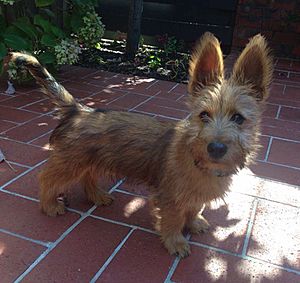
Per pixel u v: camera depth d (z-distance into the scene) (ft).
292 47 6.09
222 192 1.86
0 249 1.86
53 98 2.08
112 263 1.83
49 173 2.06
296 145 3.20
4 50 3.65
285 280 1.80
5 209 2.15
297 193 2.50
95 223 2.10
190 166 1.76
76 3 4.34
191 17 6.04
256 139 1.80
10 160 2.64
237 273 1.83
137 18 5.47
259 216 2.25
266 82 1.76
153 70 5.05
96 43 5.08
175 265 1.85
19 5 4.21
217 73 1.83
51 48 4.12
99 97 4.00
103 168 2.06
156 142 1.95
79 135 1.99
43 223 2.07
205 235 2.07
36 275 1.73
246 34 6.10
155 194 1.97
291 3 5.87
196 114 1.75
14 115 3.36
